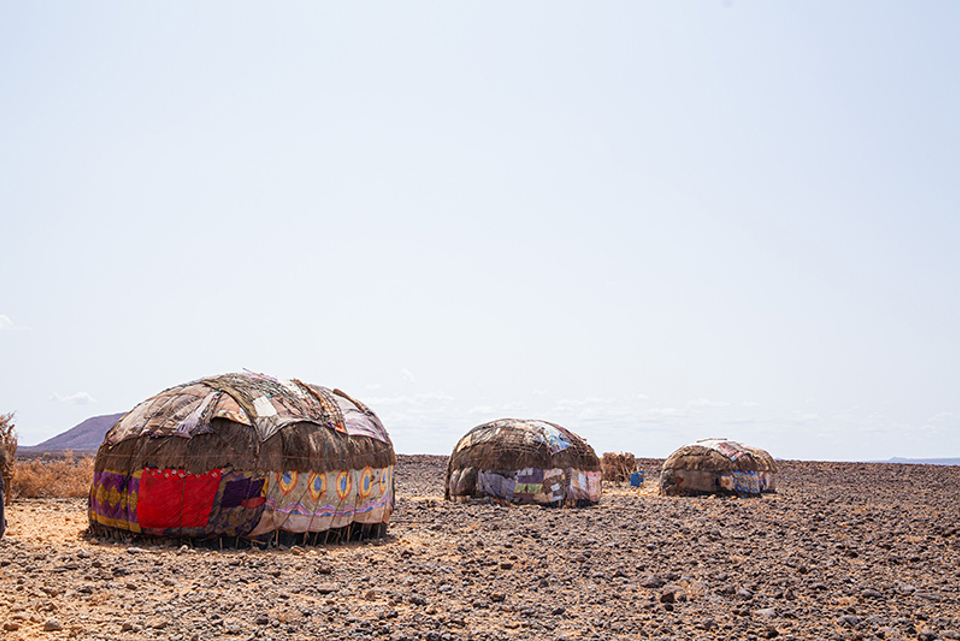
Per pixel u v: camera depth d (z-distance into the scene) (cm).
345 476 1332
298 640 761
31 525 1434
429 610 902
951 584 1205
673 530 1719
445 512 1903
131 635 741
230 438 1238
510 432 2247
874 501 2675
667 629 890
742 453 2773
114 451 1281
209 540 1221
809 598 1085
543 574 1166
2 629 726
